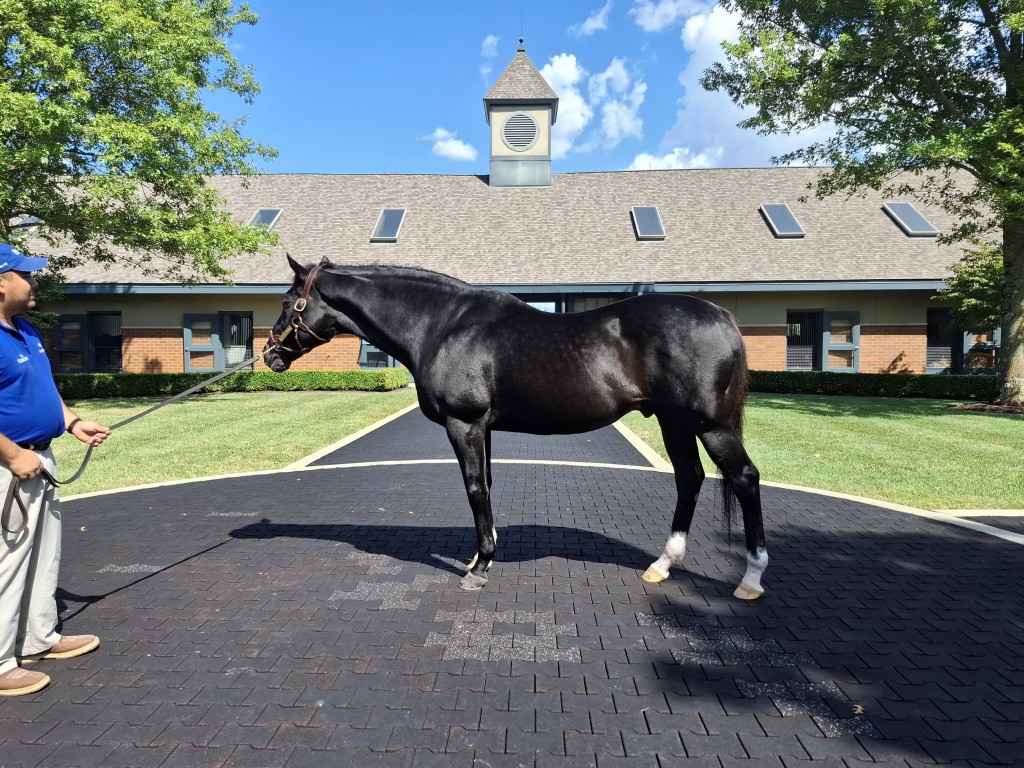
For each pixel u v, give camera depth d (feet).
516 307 12.05
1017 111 30.81
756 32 39.60
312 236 61.93
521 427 11.87
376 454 27.73
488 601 11.48
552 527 16.33
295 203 66.95
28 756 7.13
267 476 23.03
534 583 12.37
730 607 11.19
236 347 59.52
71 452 27.58
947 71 36.40
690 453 11.90
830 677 8.78
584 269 56.80
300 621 10.66
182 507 18.48
